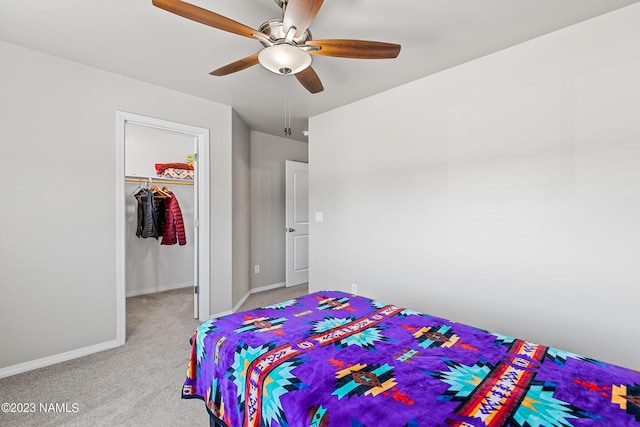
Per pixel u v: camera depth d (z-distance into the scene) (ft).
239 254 12.36
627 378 3.38
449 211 8.32
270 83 9.17
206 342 4.63
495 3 5.74
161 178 14.40
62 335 7.67
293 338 4.43
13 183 7.06
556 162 6.63
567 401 2.97
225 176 11.09
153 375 6.98
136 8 5.81
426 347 4.18
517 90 7.15
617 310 5.95
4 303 6.93
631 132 5.82
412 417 2.74
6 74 6.97
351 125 10.78
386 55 5.62
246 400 3.62
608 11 5.99
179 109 9.80
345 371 3.54
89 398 6.10
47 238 7.48
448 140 8.33
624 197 5.88
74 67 7.88
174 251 15.25
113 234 8.48
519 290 7.14
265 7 5.85
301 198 16.10
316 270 12.10
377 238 10.03
